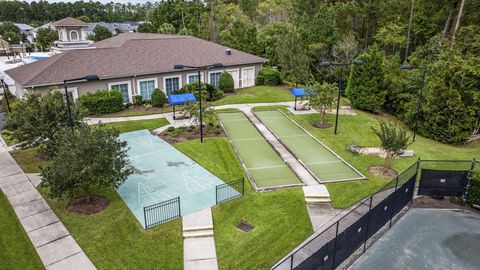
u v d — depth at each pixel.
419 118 27.59
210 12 75.31
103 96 29.28
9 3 155.50
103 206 15.68
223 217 15.13
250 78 41.38
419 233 14.70
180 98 28.31
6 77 39.03
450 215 16.23
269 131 26.20
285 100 35.06
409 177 17.62
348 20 47.91
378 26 50.78
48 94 19.75
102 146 14.95
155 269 12.02
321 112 27.67
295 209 15.88
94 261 12.31
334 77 41.22
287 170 19.81
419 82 29.59
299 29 43.31
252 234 14.05
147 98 33.34
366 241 13.92
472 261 12.97
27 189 17.09
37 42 83.25
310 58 41.50
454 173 17.23
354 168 20.19
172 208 15.58
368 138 25.22
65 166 14.20
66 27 35.72
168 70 33.31
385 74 32.31
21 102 19.44
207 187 17.64
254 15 76.94
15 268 11.92
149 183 17.98
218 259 12.59
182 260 12.50
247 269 12.10
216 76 37.75
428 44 37.97
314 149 22.94
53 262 12.21
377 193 15.02
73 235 13.67
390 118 31.45
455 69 26.30
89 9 167.38
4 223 14.34
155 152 22.00
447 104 25.28
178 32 71.94
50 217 14.80
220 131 25.58
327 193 17.14
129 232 13.90
